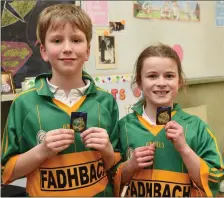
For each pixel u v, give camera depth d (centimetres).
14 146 102
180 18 238
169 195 103
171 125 101
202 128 109
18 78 180
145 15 227
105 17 211
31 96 104
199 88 155
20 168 99
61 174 100
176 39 238
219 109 142
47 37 104
